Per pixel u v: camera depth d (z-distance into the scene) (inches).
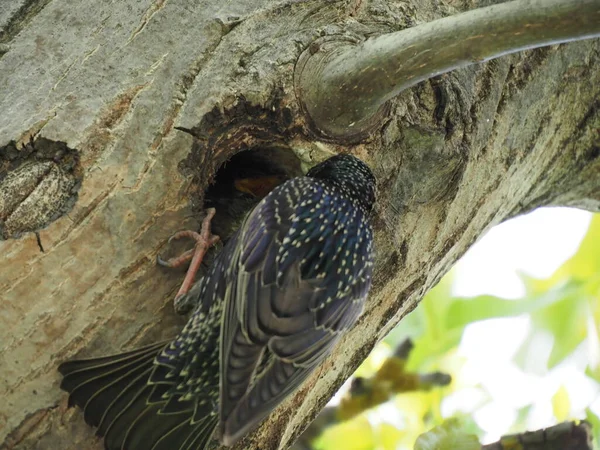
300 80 379.9
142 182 354.6
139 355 340.5
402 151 398.6
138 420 343.9
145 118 360.5
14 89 361.1
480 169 434.6
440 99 399.2
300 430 426.3
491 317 532.4
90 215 346.9
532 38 335.3
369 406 506.0
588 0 324.8
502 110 436.5
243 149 382.9
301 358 338.3
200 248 361.1
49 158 350.6
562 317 546.3
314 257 358.9
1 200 343.0
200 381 351.6
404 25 402.0
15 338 333.7
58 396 335.9
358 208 380.5
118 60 367.9
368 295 407.5
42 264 339.6
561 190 527.5
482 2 434.3
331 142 388.5
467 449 442.9
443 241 434.6
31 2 382.9
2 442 330.6
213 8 383.2
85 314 343.0
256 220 361.4
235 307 339.6
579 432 435.5
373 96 368.2
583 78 480.1
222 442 309.6
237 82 372.2
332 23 391.2
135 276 351.6
